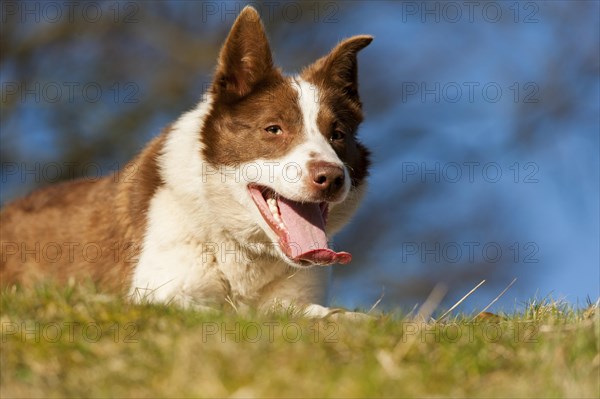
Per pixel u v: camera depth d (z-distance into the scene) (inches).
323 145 423.8
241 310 379.6
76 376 292.4
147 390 283.9
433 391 289.1
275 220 421.4
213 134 435.5
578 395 282.4
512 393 285.9
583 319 372.8
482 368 307.4
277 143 426.9
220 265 438.0
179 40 1397.6
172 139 448.8
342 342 317.7
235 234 435.5
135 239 438.0
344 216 454.9
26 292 362.0
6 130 1339.8
